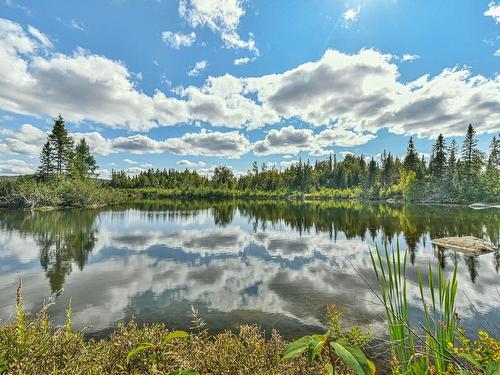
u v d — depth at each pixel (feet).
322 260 50.16
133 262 49.55
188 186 371.97
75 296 33.63
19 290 9.11
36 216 119.75
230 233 81.82
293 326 25.48
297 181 377.91
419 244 62.18
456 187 216.13
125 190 324.19
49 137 216.95
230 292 34.73
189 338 11.64
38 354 8.63
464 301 29.84
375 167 308.81
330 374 5.35
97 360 9.34
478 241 58.90
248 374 9.18
